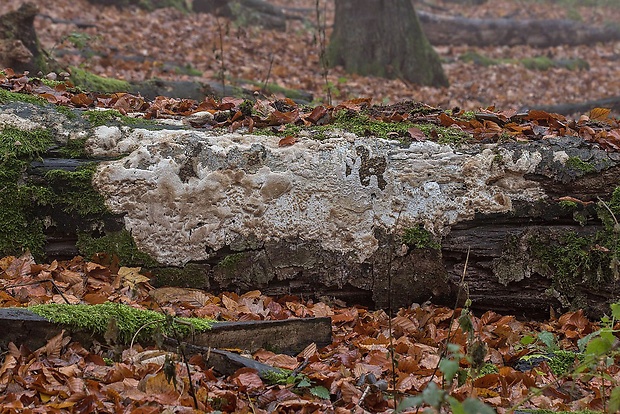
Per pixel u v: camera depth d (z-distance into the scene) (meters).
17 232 3.79
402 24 11.75
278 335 3.27
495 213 3.98
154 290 3.79
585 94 12.70
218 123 4.23
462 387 3.01
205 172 3.88
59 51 9.36
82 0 12.85
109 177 3.82
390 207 3.98
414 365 3.18
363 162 3.96
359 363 3.18
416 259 4.00
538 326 3.98
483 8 18.86
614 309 2.58
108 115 4.02
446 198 3.99
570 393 2.99
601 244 3.95
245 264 3.93
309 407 2.76
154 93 7.04
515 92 12.28
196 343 3.10
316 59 12.05
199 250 3.90
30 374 2.77
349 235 3.96
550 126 4.45
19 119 3.88
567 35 15.64
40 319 2.91
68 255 3.86
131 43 11.03
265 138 4.02
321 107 4.32
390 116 4.42
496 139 4.15
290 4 16.88
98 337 2.99
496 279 3.99
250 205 3.90
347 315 3.81
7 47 6.56
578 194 3.98
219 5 13.41
